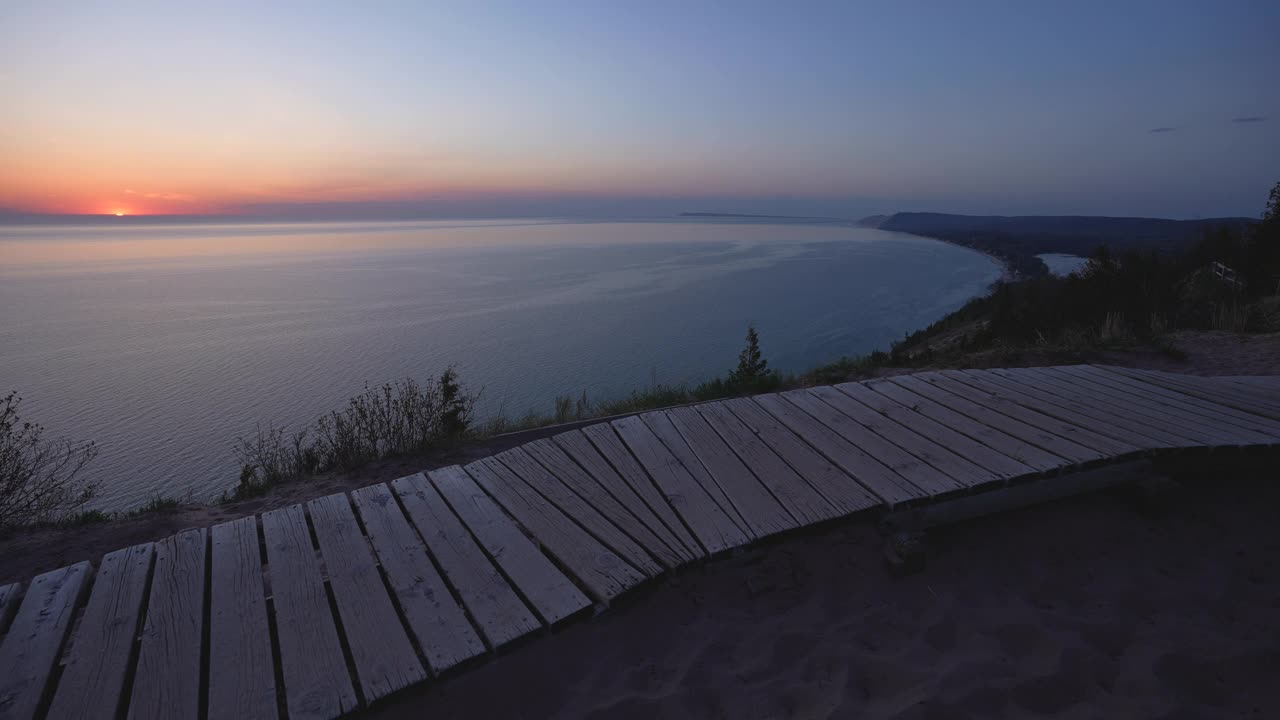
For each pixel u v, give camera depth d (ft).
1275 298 35.65
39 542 13.89
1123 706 7.77
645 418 16.24
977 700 7.91
